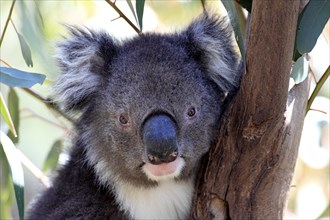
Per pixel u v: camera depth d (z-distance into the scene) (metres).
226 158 6.05
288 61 5.38
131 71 6.54
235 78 6.69
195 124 6.43
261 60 5.42
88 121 7.06
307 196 10.82
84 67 7.00
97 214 7.03
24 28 7.95
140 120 6.36
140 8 6.27
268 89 5.50
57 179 7.54
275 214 6.12
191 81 6.50
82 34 7.06
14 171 6.34
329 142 10.70
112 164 6.81
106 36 7.03
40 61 7.98
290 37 5.29
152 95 6.38
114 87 6.60
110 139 6.68
